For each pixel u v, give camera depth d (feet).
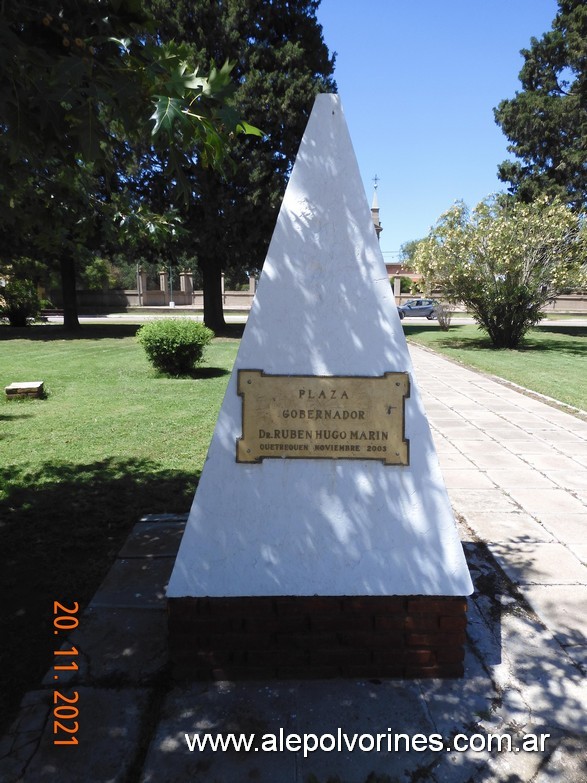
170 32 62.03
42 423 27.50
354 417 9.41
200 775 7.88
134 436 25.22
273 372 9.37
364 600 9.52
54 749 8.28
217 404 31.91
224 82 8.66
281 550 9.52
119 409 30.68
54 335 78.38
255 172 61.36
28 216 14.34
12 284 86.12
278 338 9.38
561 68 83.92
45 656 10.35
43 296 139.85
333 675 9.75
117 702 9.18
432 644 9.63
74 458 22.03
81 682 9.64
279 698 9.29
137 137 9.38
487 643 10.71
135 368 46.26
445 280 61.00
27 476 19.89
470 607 11.95
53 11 8.12
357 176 9.23
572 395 35.63
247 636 9.59
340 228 9.27
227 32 61.31
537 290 59.16
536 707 9.10
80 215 15.06
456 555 9.48
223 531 9.52
